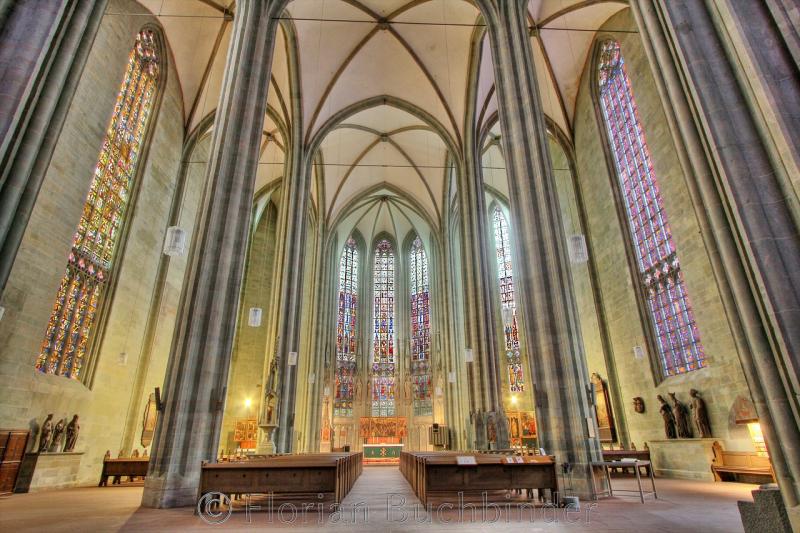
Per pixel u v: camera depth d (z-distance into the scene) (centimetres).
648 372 1597
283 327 1931
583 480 925
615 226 1794
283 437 1811
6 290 1135
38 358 1280
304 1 1822
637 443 1669
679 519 662
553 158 2381
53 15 591
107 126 1512
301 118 2147
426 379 3391
